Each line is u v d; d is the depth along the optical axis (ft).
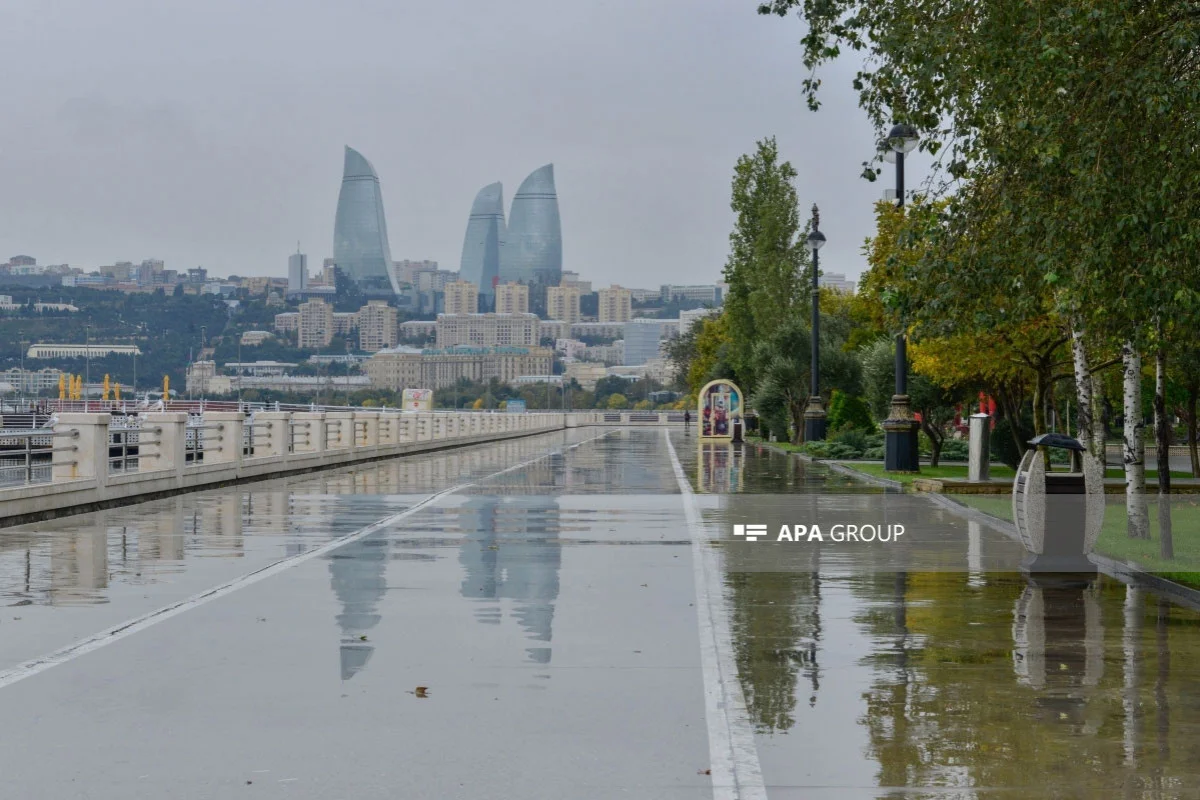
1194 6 43.55
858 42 56.08
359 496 96.17
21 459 170.71
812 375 198.70
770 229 244.83
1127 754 25.39
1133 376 67.00
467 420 237.45
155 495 93.81
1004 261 47.60
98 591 47.03
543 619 41.14
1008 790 22.99
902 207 122.93
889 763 24.79
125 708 29.14
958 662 34.58
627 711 28.96
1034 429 119.96
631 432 348.59
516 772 24.20
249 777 23.85
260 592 46.75
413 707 29.27
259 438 127.34
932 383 137.08
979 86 47.14
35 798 22.59
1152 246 43.60
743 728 27.48
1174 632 39.22
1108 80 43.09
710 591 47.39
